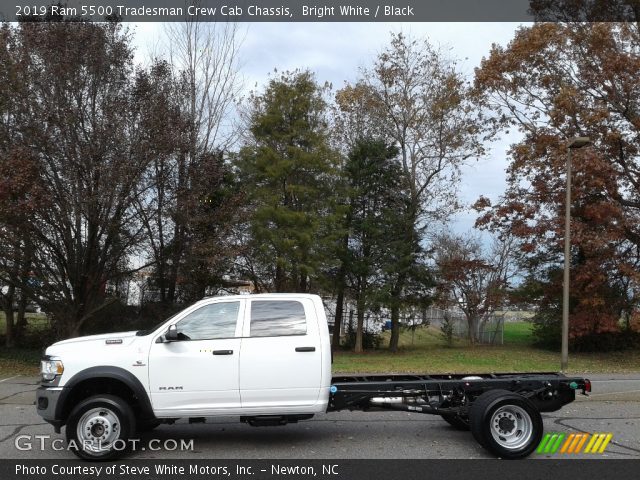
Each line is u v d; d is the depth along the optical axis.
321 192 25.39
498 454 7.40
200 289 22.72
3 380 15.50
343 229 25.78
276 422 7.75
